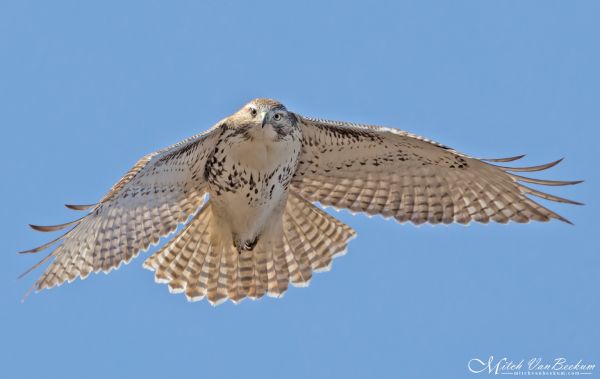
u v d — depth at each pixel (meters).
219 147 15.20
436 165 15.60
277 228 16.34
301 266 16.55
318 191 16.28
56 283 14.52
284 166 15.48
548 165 14.74
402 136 15.16
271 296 16.47
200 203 15.56
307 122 15.46
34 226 13.94
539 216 15.48
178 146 14.64
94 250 14.66
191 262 16.39
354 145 15.63
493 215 15.71
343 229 16.59
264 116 14.92
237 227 16.03
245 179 15.41
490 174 15.32
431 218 16.03
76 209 14.27
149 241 15.07
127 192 14.70
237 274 16.44
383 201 16.16
